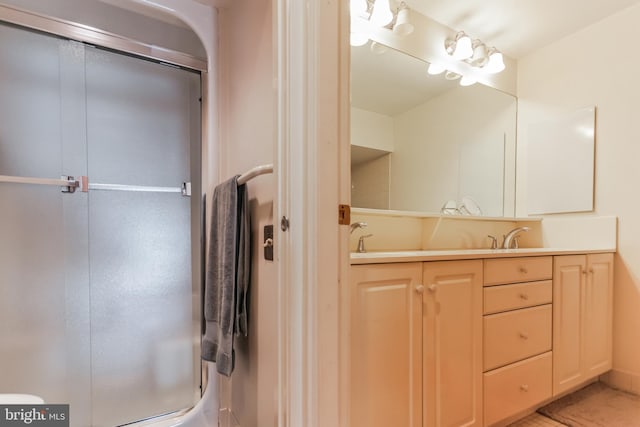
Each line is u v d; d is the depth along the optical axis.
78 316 1.41
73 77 1.41
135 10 1.53
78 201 1.42
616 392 1.75
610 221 1.90
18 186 1.30
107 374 1.46
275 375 1.02
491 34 2.10
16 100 1.30
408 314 1.08
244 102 1.39
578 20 1.96
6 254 1.28
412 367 1.08
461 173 2.10
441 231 1.87
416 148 1.92
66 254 1.39
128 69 1.53
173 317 1.62
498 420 1.31
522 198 2.33
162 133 1.61
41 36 1.34
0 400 0.87
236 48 1.49
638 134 1.80
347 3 0.81
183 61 1.57
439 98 2.01
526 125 2.33
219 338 1.25
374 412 1.00
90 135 1.45
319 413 0.74
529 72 2.32
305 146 0.77
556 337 1.55
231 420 1.50
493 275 1.32
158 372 1.57
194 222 1.67
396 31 1.76
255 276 1.23
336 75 0.78
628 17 1.85
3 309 1.27
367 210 1.62
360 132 1.75
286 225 0.83
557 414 1.53
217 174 1.58
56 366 1.36
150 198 1.57
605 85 1.94
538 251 1.56
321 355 0.75
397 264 1.06
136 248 1.54
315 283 0.75
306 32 0.77
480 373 1.26
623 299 1.84
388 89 1.83
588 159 2.00
